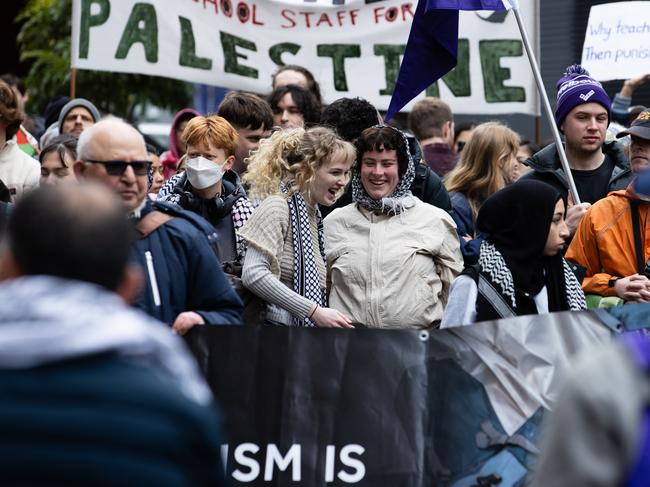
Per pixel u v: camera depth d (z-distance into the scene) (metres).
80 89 20.47
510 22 11.28
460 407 5.96
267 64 11.09
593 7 11.90
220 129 8.19
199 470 3.32
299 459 5.92
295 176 7.24
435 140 11.27
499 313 6.77
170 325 5.86
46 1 21.09
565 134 9.24
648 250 7.83
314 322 7.05
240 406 5.93
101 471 3.20
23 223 3.48
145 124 22.00
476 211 9.67
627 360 3.39
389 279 7.51
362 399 5.96
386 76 11.21
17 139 11.46
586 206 8.21
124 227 3.55
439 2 8.65
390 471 5.93
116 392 3.27
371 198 7.74
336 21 11.16
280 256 7.10
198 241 5.98
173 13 10.77
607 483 3.31
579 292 7.07
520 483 5.91
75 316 3.31
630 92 11.73
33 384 3.26
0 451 3.21
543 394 5.97
